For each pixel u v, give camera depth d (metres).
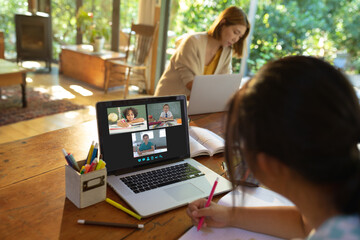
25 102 3.97
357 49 4.26
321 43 4.52
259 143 0.39
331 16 4.37
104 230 0.82
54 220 0.84
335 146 0.34
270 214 0.84
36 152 1.20
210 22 4.51
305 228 0.80
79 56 5.30
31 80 5.25
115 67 4.98
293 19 4.65
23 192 0.94
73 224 0.83
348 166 0.35
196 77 1.72
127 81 4.71
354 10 4.19
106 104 1.06
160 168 1.13
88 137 1.38
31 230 0.79
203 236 0.81
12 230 0.79
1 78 3.67
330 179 0.36
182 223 0.88
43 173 1.06
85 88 5.05
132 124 1.10
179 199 0.96
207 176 1.11
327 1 4.35
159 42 4.70
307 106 0.35
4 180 0.99
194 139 1.37
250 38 4.98
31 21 5.75
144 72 4.91
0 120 3.50
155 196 0.96
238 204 0.95
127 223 0.85
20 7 6.34
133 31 4.81
